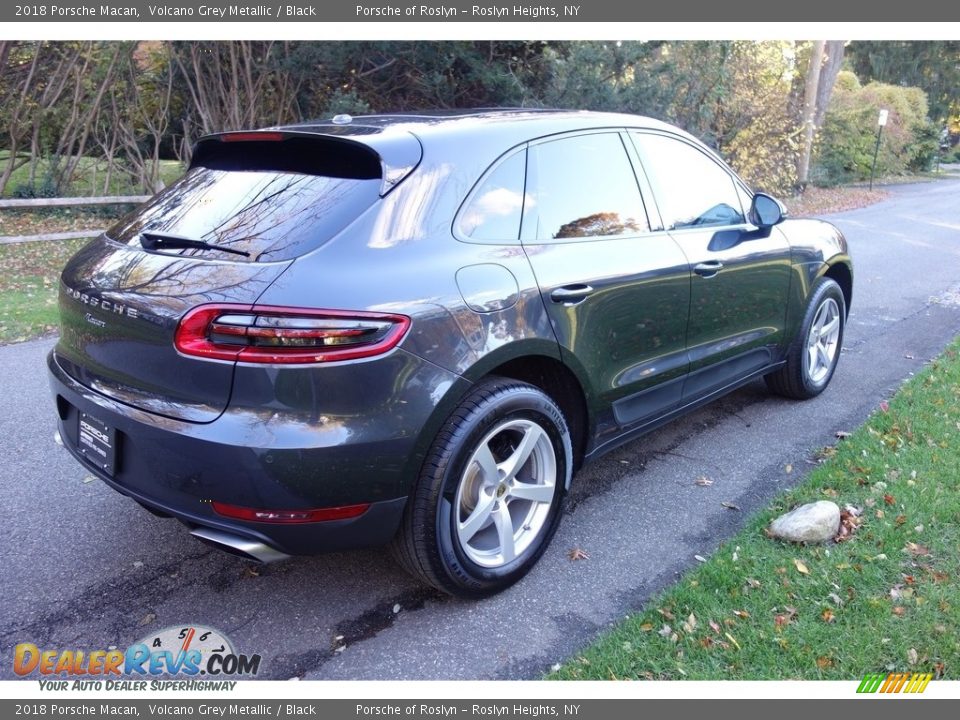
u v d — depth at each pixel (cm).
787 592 287
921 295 838
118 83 1263
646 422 370
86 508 359
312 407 233
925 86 4512
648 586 303
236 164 307
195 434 235
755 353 440
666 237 364
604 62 1258
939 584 288
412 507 262
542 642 271
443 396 255
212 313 235
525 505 311
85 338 276
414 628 279
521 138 312
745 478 395
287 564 318
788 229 465
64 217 1238
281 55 1250
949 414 452
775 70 1827
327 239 249
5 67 1166
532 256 298
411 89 1293
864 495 357
